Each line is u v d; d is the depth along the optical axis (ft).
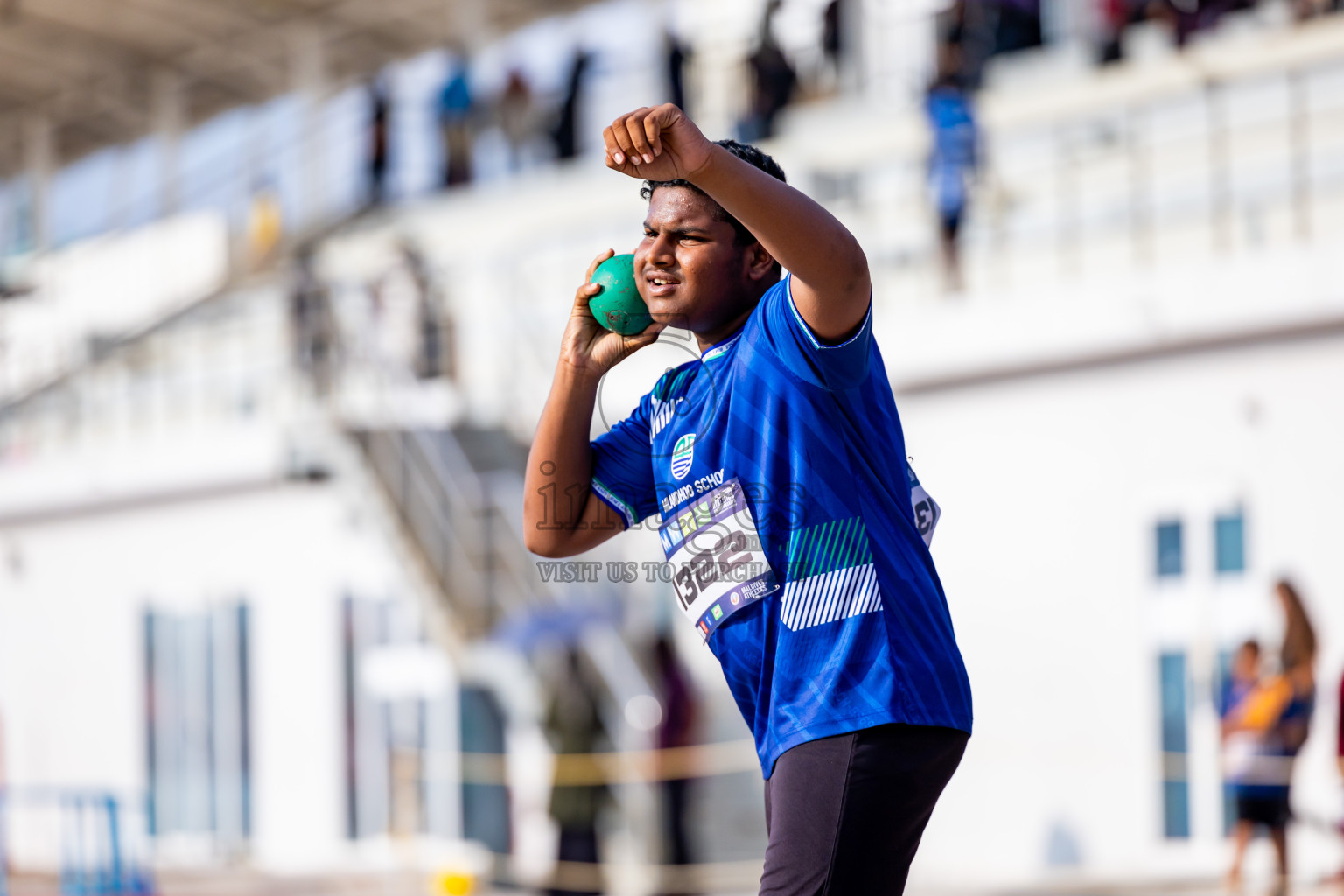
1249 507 80.89
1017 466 89.56
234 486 122.62
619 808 90.33
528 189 139.44
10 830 139.33
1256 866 80.12
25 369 166.30
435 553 98.63
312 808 117.50
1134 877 83.66
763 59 124.67
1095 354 85.66
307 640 118.01
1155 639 83.92
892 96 122.72
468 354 130.72
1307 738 72.59
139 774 130.41
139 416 149.79
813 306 18.49
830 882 19.06
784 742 19.72
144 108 184.85
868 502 19.81
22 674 141.38
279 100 180.65
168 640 129.18
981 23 115.55
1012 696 89.35
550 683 88.38
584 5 155.33
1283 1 103.09
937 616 20.01
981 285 105.09
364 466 100.63
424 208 149.79
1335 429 78.02
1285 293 78.38
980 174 97.86
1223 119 96.48
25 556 142.00
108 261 180.34
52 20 160.66
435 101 160.45
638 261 20.43
